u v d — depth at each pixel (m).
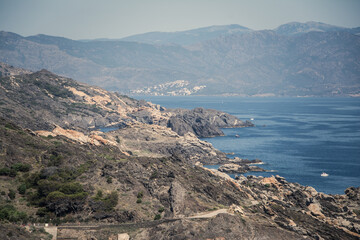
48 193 123.75
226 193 149.62
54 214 118.31
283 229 123.62
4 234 96.56
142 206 125.06
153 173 147.38
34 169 139.38
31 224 111.25
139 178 141.38
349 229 141.50
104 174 138.50
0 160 137.12
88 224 115.44
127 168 145.62
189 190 140.00
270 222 127.19
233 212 127.31
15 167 135.38
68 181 133.12
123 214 119.62
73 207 120.44
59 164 143.75
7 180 130.38
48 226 112.06
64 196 119.75
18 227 104.00
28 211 118.19
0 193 122.44
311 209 156.38
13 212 113.81
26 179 132.12
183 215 122.88
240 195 158.75
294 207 157.38
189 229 110.62
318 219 148.12
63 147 158.00
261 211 141.00
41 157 147.75
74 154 154.75
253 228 116.50
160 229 112.31
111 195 126.06
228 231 112.06
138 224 116.31
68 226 112.44
